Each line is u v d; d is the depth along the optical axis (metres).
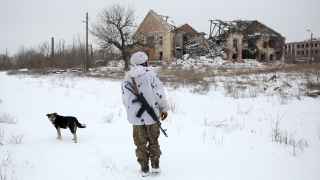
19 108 12.89
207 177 5.98
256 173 6.24
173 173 6.15
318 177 6.13
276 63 55.31
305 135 9.80
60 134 8.20
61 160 6.68
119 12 51.00
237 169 6.42
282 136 9.38
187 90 20.25
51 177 5.85
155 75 5.96
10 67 60.50
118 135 8.70
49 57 58.88
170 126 10.06
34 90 19.05
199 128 9.88
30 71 42.62
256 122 11.60
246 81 24.41
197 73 32.00
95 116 11.41
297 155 7.52
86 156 6.93
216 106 14.95
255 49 65.50
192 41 64.62
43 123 10.16
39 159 6.73
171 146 7.85
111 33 50.88
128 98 5.89
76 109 12.82
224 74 30.50
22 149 7.36
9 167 6.25
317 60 58.94
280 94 18.56
